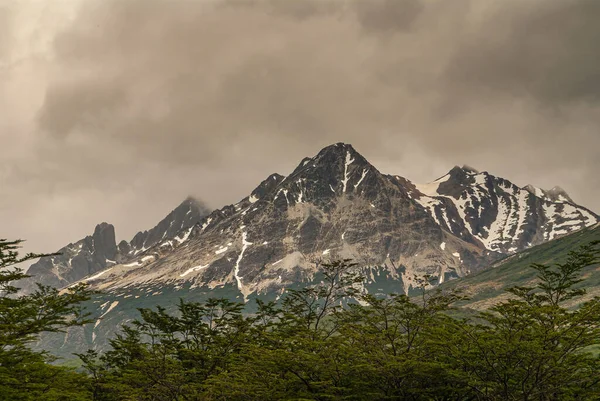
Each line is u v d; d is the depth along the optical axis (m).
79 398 50.06
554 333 45.78
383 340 57.12
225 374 56.00
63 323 48.72
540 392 47.16
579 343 45.47
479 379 49.62
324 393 52.06
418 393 53.88
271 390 52.91
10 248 44.34
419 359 53.41
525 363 47.28
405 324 60.62
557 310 47.41
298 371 52.88
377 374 52.75
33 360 48.50
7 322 45.69
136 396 57.72
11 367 45.53
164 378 59.03
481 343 47.66
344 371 52.25
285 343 58.75
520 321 49.62
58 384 51.97
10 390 42.97
